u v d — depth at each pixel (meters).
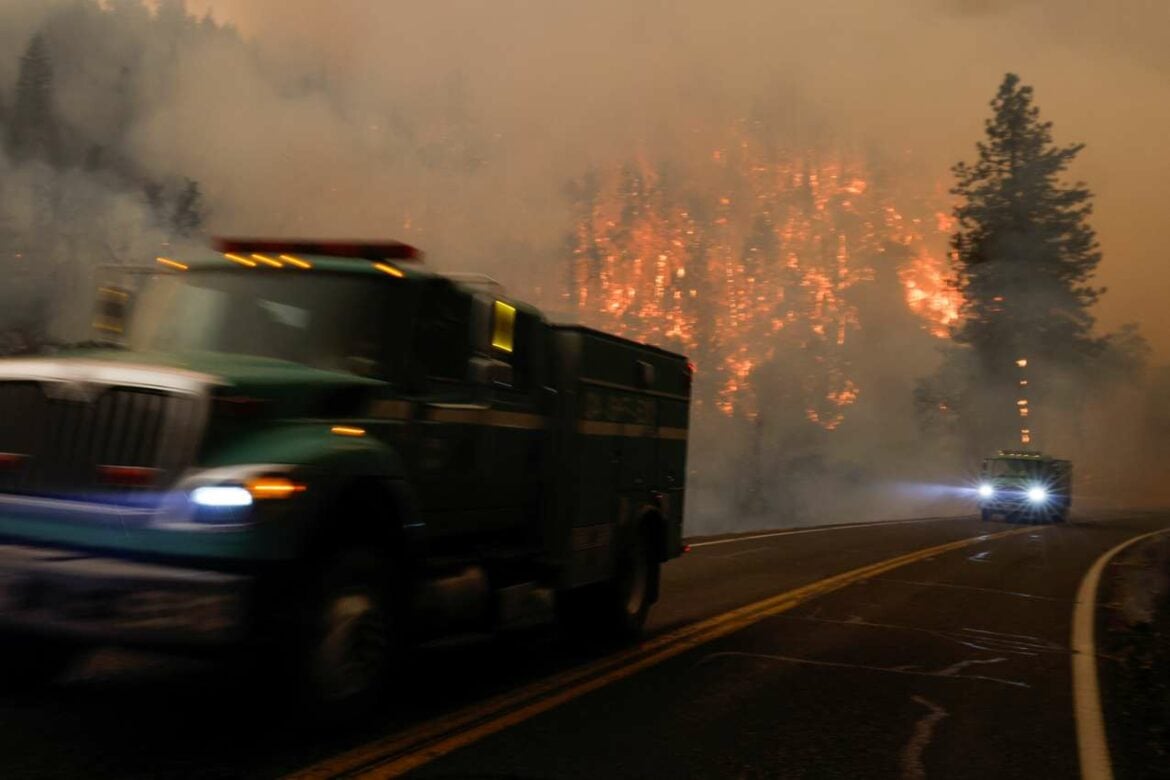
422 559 6.62
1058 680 9.09
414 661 8.45
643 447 10.34
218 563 5.38
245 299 6.99
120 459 5.61
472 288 7.46
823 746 6.53
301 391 6.09
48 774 5.08
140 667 7.37
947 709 7.74
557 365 8.77
